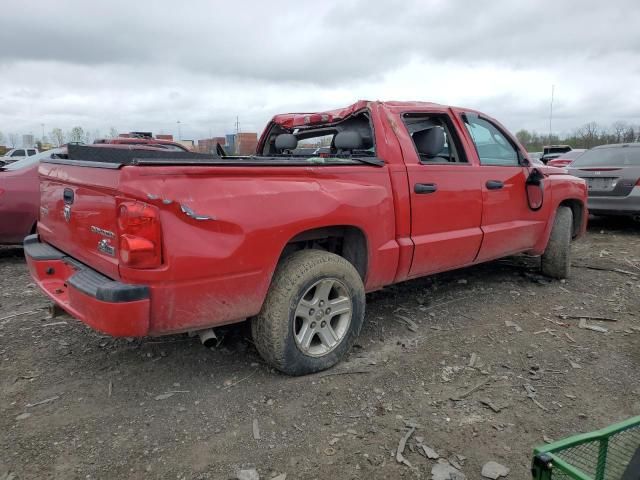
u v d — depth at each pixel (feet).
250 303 10.04
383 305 15.71
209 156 13.89
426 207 13.33
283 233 10.16
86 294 9.03
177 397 10.33
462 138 14.85
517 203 16.31
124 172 8.54
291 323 10.54
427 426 9.39
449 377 11.22
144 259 8.66
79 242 10.39
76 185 10.30
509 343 13.01
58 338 13.20
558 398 10.39
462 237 14.34
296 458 8.47
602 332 13.79
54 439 8.92
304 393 10.48
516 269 19.99
